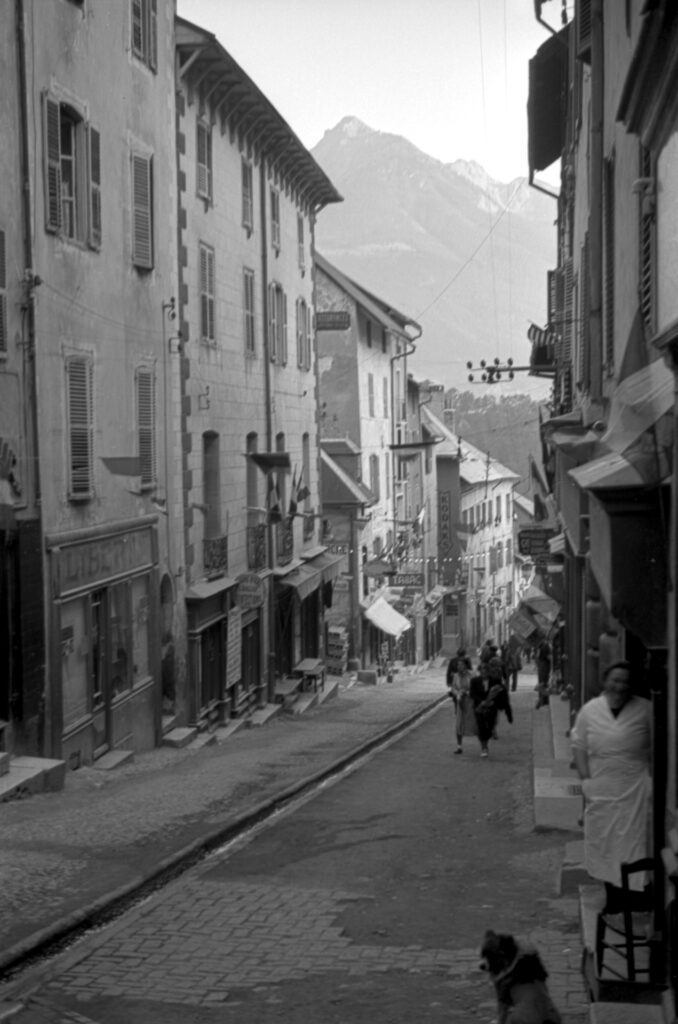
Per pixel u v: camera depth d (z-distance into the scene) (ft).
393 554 187.01
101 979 31.42
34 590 62.75
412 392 225.76
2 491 59.67
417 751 82.28
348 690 152.05
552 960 31.78
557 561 92.58
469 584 251.60
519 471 396.16
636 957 26.94
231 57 93.15
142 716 81.35
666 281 28.76
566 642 93.61
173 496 88.84
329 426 175.73
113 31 76.23
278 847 47.85
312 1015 28.71
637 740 28.84
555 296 102.58
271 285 120.47
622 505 26.40
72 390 68.74
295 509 124.06
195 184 94.58
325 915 37.17
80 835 48.39
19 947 33.30
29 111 63.00
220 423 101.76
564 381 87.81
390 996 29.91
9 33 61.21
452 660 81.05
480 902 38.58
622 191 40.55
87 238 71.26
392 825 52.37
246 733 99.81
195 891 40.19
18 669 61.11
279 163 123.13
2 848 45.55
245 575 103.30
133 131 80.18
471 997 29.73
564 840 48.06
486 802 58.54
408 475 214.28
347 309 174.19
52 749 65.00
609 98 46.50
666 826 25.17
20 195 62.18
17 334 61.67
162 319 86.43
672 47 25.14
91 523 71.77
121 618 77.41
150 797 58.85
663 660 26.05
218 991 30.48
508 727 99.86
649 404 26.16
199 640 92.94
